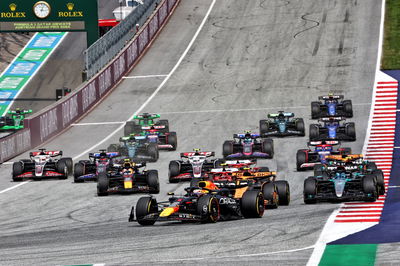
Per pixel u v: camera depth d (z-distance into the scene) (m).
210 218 82.69
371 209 90.81
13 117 198.88
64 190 125.25
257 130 172.25
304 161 131.00
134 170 119.12
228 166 105.50
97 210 106.44
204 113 191.50
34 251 71.56
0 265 65.19
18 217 105.56
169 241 72.88
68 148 169.25
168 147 156.25
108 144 171.12
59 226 94.31
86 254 68.25
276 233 74.69
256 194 86.50
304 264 60.31
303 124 163.38
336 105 174.88
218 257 63.94
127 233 80.62
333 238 71.00
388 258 60.88
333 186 101.50
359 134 161.62
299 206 97.69
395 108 181.88
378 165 133.62
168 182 127.38
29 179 137.88
